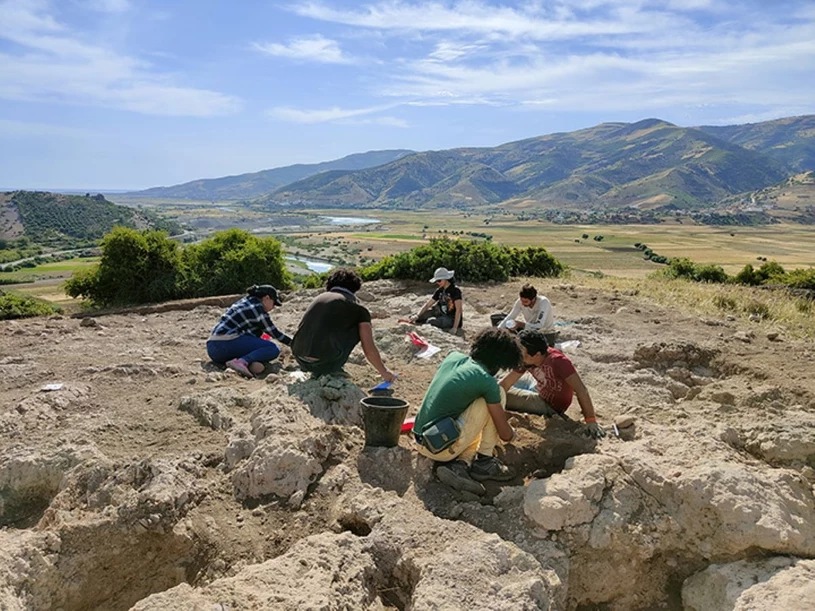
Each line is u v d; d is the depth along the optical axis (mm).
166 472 4789
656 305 12492
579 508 4340
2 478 4992
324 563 3818
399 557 4004
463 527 4188
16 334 10039
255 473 4863
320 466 5047
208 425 5848
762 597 3734
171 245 15977
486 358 5008
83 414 6023
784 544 4074
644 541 4320
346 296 6699
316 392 6121
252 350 7559
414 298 13352
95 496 4684
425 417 4945
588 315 11320
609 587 4312
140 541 4441
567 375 5676
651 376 7602
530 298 8719
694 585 4246
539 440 5539
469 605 3467
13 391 6770
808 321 11281
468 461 4988
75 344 9156
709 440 5250
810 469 5176
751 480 4438
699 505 4379
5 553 3959
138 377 7176
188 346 9023
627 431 5691
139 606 3387
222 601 3426
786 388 7141
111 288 15422
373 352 6566
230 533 4480
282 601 3439
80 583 4242
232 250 16578
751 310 12273
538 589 3660
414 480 4938
